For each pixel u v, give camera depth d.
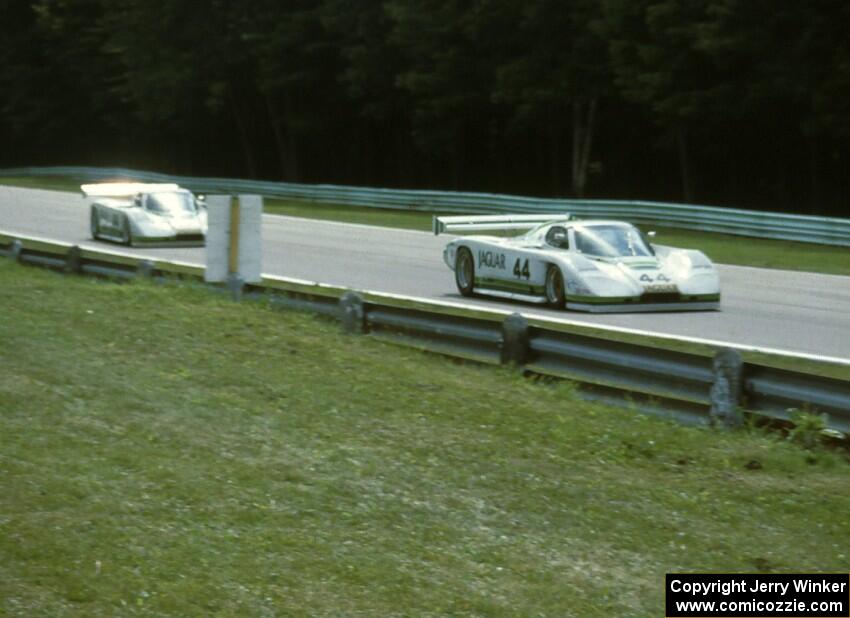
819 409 10.35
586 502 8.71
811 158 56.03
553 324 17.89
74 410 10.18
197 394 11.04
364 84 71.31
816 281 25.83
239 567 7.28
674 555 7.85
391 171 89.31
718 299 20.14
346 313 15.42
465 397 11.59
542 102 59.88
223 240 17.70
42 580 6.94
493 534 8.08
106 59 94.25
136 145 106.50
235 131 94.88
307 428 10.19
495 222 22.42
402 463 9.38
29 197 54.97
